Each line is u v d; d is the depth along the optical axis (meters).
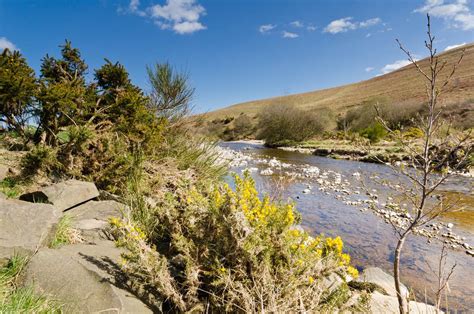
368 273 3.51
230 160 6.40
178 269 2.47
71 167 3.92
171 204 2.95
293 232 2.40
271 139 26.83
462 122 14.27
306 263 2.16
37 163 3.67
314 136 27.61
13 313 1.66
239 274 2.07
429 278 3.68
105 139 4.21
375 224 5.63
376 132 18.45
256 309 1.93
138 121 4.96
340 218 5.96
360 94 56.56
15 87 3.97
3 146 4.58
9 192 3.27
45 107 4.12
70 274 2.06
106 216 3.24
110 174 4.00
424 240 4.88
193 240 2.48
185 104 6.93
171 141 5.76
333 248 2.37
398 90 46.09
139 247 2.20
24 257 2.15
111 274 2.17
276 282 2.08
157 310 2.05
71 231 2.79
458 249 4.53
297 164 13.72
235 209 2.30
